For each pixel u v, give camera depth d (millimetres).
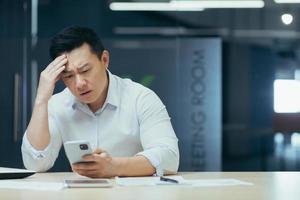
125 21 5227
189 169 5062
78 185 1557
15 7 5121
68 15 5180
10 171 1839
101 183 1599
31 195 1384
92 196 1359
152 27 5207
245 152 5156
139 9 5246
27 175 1843
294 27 5176
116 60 5184
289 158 5133
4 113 5016
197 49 5164
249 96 5164
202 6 5227
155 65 5168
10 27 5102
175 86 5117
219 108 5074
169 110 5098
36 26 5125
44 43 5082
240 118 5172
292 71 5145
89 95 1991
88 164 1754
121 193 1416
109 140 2119
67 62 1979
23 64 5055
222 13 5223
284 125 5137
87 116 2137
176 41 5188
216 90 5090
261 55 5191
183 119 5094
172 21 5227
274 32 5195
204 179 1792
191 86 5113
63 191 1462
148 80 5148
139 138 2119
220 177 1873
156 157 1880
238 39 5203
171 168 1956
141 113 2090
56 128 2150
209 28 5219
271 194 1407
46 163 2064
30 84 5031
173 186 1572
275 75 5164
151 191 1459
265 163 5148
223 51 5211
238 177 1872
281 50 5176
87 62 1962
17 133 4980
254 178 1836
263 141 5172
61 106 2172
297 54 5152
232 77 5195
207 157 5074
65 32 1994
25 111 5008
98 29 5219
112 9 5234
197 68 5141
